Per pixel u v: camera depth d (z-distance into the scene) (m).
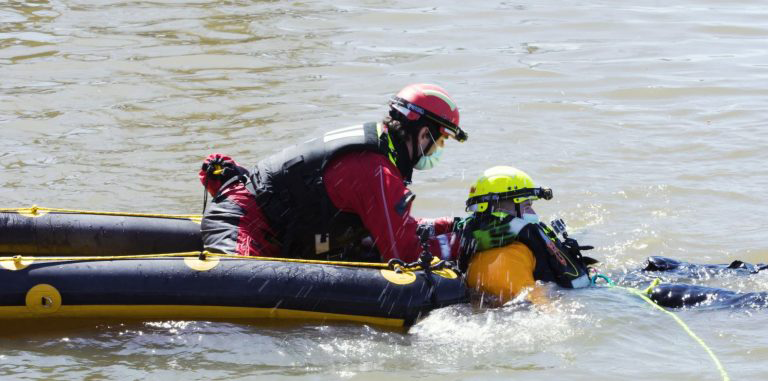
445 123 9.59
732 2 27.36
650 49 21.94
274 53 21.06
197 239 10.49
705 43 22.56
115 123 16.11
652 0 27.61
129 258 9.02
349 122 16.19
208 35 22.52
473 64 20.47
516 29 23.72
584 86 18.86
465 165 14.45
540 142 15.53
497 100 17.83
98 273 8.83
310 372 8.16
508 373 8.15
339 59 20.62
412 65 20.27
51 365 8.13
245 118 16.41
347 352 8.56
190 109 16.91
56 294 8.74
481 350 8.62
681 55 21.41
